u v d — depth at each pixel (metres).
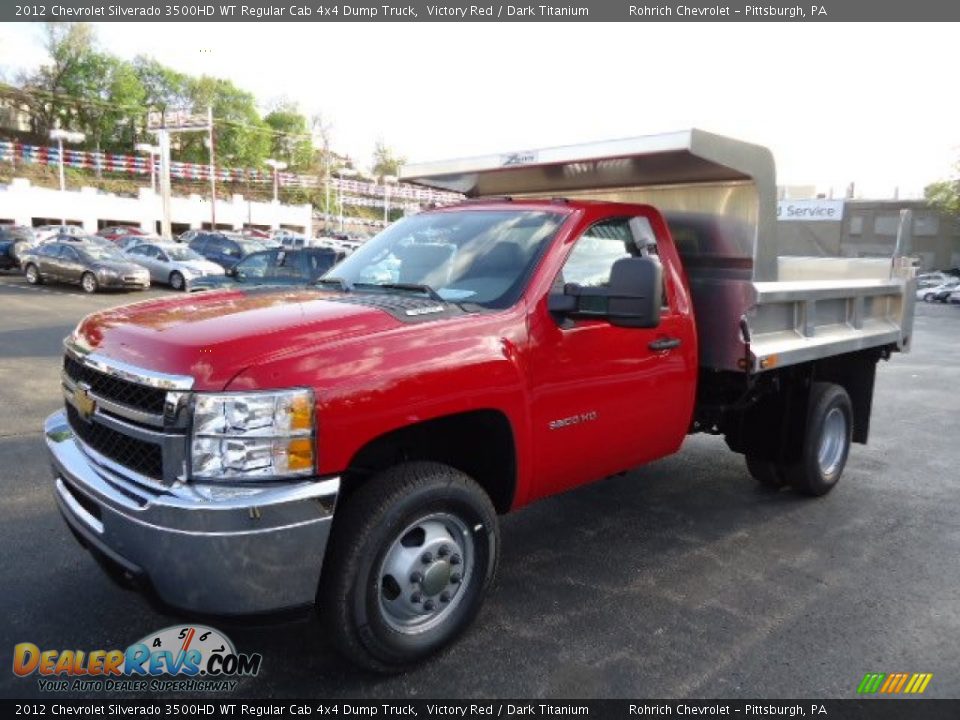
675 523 5.10
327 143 98.88
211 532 2.60
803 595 4.06
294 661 3.31
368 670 3.12
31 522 4.70
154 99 87.31
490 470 3.63
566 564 4.39
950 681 3.28
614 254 4.13
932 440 7.71
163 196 45.03
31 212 51.22
